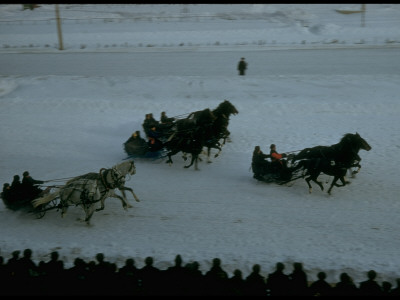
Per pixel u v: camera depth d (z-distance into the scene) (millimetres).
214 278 8633
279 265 8797
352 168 17234
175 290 8664
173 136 17484
